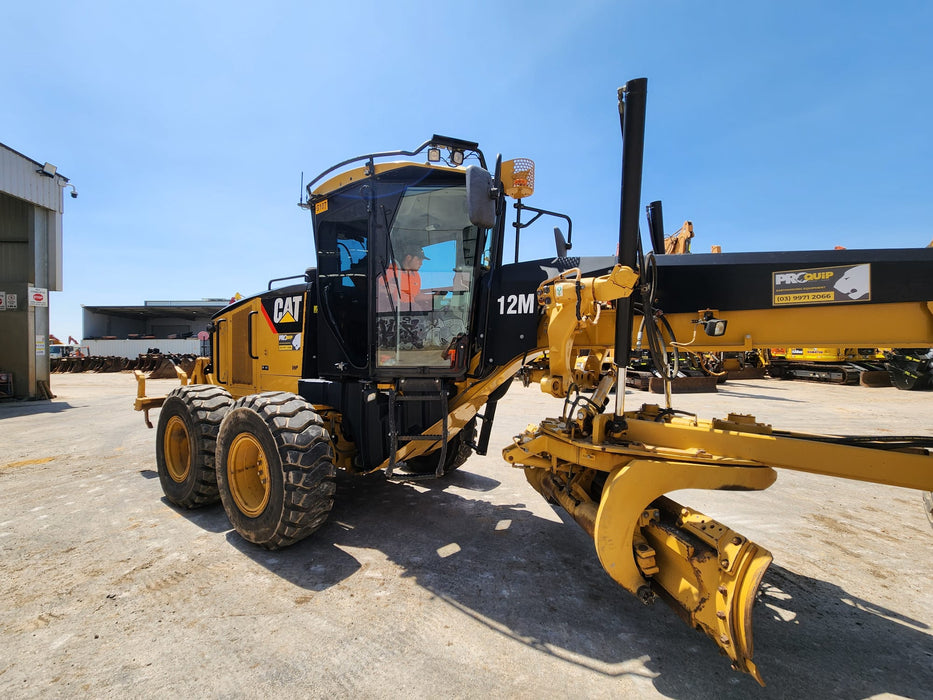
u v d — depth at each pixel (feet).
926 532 12.00
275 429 9.72
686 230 42.86
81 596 8.48
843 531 12.04
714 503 14.21
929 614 8.30
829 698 6.23
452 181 10.16
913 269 6.50
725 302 7.79
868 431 24.89
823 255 7.11
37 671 6.50
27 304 39.50
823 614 8.29
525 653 7.07
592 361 10.24
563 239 12.42
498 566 9.85
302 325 13.43
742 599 5.87
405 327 10.63
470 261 10.40
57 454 19.77
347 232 11.60
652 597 7.12
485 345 10.23
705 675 6.64
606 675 6.63
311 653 6.98
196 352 122.93
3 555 10.12
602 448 7.73
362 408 11.17
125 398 41.50
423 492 14.79
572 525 12.11
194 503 12.49
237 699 6.03
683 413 9.05
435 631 7.58
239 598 8.48
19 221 40.60
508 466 18.16
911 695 6.31
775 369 62.28
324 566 9.73
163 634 7.39
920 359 45.80
